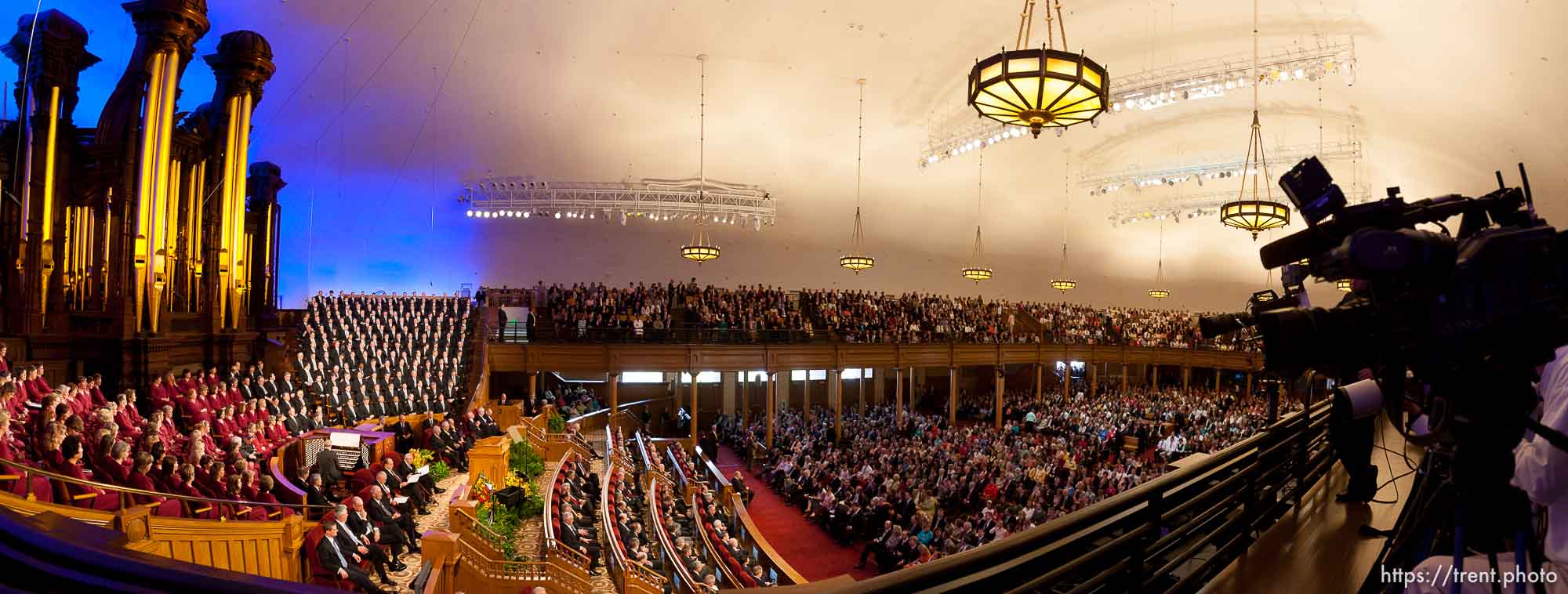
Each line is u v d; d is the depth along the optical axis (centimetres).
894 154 3506
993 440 2681
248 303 2394
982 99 815
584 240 3981
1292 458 498
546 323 3002
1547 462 167
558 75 2853
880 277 4453
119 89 1594
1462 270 159
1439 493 195
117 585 206
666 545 1392
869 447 2702
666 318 3053
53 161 1486
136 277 1577
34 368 1266
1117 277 4756
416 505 1502
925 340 3506
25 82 1491
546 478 1945
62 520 231
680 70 2861
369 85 2861
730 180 3591
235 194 1906
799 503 2284
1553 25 1672
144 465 950
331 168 3322
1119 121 3328
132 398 1364
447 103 2980
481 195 3494
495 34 2625
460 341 2556
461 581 1232
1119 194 4006
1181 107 3147
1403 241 158
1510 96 2022
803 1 2480
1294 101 2822
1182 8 2336
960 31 2636
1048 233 4328
